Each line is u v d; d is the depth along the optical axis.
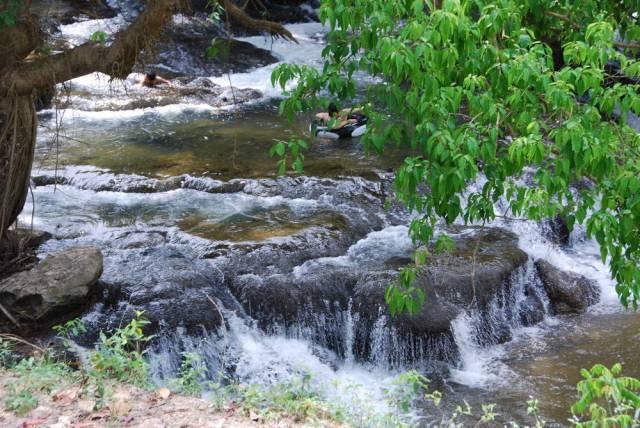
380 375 8.54
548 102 5.01
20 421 4.82
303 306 8.75
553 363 8.69
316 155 13.00
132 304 8.36
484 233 10.43
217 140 13.88
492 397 8.00
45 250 9.54
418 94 5.19
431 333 8.55
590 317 9.74
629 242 5.46
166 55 18.70
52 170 12.24
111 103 16.02
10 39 7.72
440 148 4.81
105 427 4.81
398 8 4.90
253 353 8.38
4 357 6.50
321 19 4.97
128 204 11.22
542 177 5.04
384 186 11.59
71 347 6.68
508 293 9.51
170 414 5.11
